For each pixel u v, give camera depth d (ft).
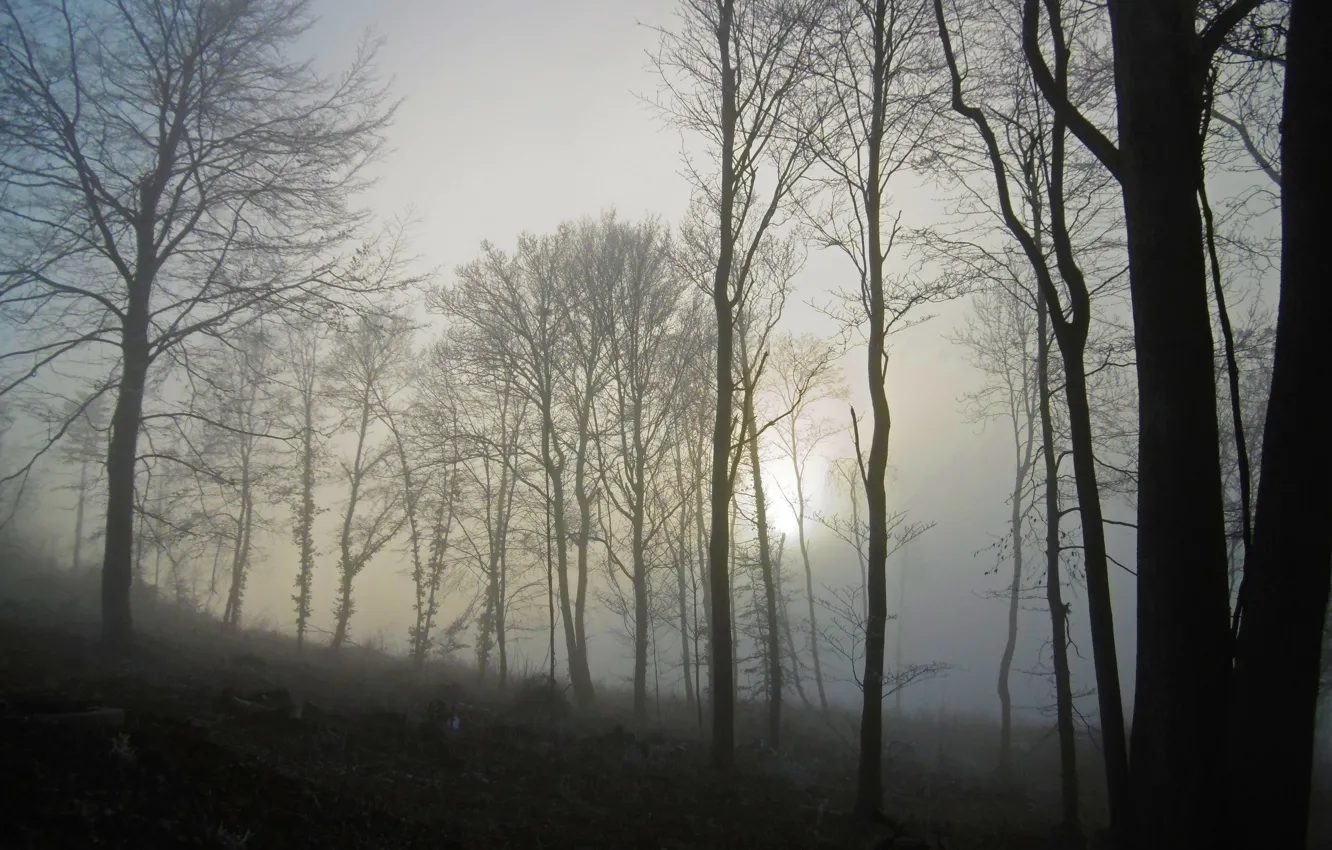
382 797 25.23
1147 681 22.13
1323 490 19.42
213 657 58.70
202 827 18.15
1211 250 23.89
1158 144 23.26
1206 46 24.57
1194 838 20.27
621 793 33.37
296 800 21.50
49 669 34.47
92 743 20.76
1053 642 50.44
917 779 61.36
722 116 51.19
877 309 42.96
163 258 55.98
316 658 89.81
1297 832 18.98
